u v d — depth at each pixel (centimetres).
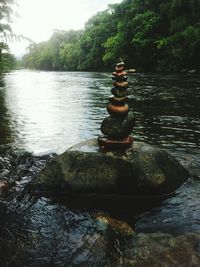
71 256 372
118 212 484
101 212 484
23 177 600
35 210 491
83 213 482
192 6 5241
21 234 426
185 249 350
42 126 1126
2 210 491
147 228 437
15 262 366
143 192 523
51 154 718
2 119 1279
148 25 6019
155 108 1445
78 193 532
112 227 426
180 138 894
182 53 4656
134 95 1950
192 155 724
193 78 3250
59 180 540
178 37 4959
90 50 9656
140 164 525
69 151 559
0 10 1861
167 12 5925
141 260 341
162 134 945
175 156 716
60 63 13262
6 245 400
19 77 5881
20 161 683
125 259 348
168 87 2380
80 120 1219
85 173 532
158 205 501
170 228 434
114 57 7200
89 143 586
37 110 1515
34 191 544
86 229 433
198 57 4534
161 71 5197
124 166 523
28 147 845
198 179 580
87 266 354
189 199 513
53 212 486
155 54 5581
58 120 1231
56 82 3869
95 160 533
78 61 10569
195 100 1666
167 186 531
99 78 4456
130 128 558
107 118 559
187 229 429
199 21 5159
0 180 574
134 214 477
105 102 1748
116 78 552
